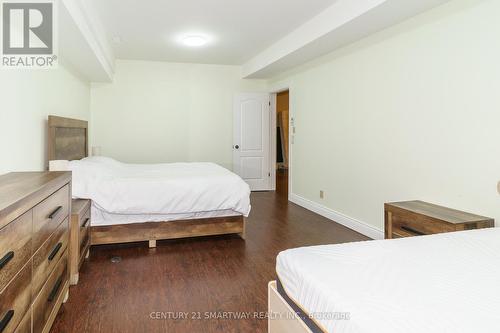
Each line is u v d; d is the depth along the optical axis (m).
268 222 4.14
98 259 2.87
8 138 2.27
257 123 6.21
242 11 3.36
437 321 0.89
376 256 1.36
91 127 5.38
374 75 3.38
